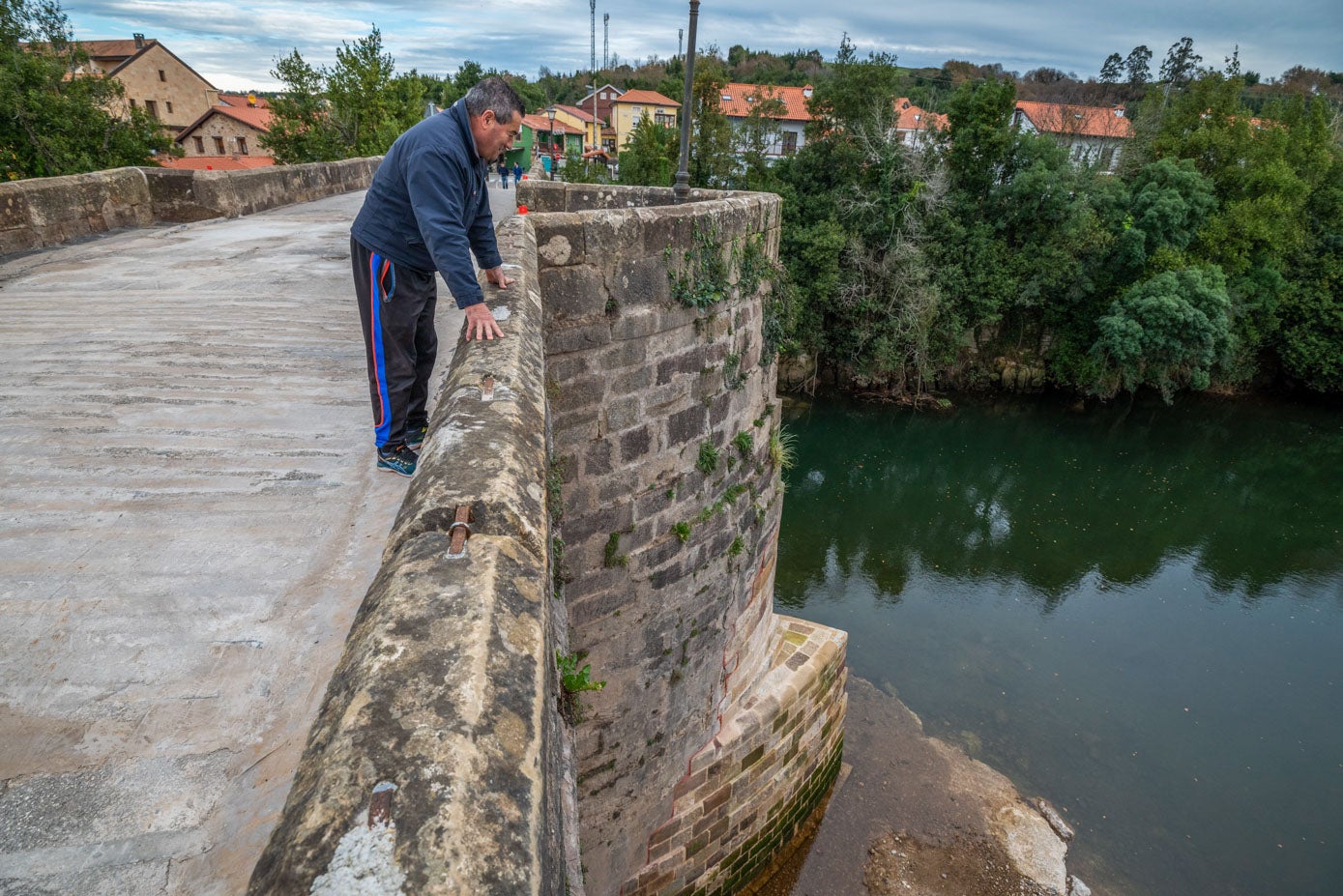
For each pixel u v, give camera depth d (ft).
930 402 109.91
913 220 102.42
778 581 65.26
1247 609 64.80
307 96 101.76
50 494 10.81
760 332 26.14
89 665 7.78
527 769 3.75
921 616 60.70
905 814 40.27
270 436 13.10
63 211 30.01
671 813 27.66
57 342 17.30
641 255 19.25
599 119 272.10
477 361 9.73
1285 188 115.85
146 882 5.80
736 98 193.77
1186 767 46.47
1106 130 148.05
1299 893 38.52
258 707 7.45
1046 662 55.67
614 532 21.25
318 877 2.93
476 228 12.69
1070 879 37.73
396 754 3.54
